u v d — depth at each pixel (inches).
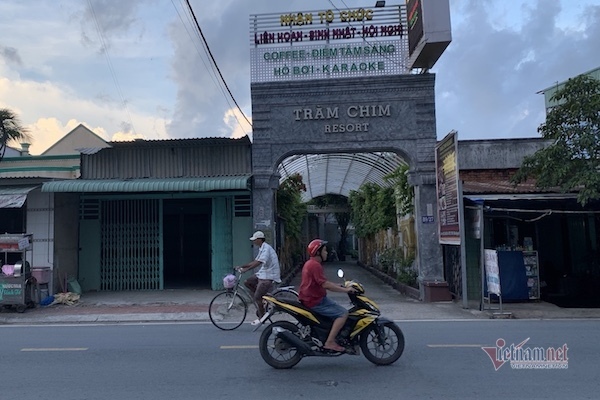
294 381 261.0
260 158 612.1
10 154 1189.1
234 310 469.1
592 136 471.8
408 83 601.0
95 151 652.1
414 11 569.0
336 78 605.0
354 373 274.1
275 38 616.7
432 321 442.0
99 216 685.3
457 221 506.0
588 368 277.9
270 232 608.7
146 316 488.7
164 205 773.9
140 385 256.7
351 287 284.7
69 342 365.7
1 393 245.9
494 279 482.3
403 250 725.9
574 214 633.6
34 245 617.6
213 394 241.1
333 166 949.2
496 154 645.9
